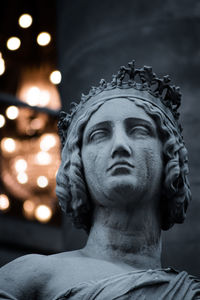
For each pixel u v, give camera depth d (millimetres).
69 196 4609
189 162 7648
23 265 4340
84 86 8195
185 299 4113
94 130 4559
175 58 7977
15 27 12289
